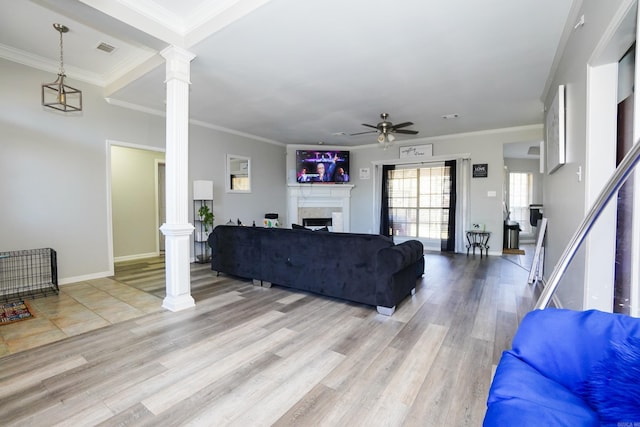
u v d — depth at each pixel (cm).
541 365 111
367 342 237
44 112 382
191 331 255
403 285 322
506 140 623
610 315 112
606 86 205
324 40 286
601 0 187
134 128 472
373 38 283
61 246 399
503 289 379
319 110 507
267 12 243
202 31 281
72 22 293
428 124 594
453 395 173
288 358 213
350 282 315
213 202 604
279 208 766
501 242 633
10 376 190
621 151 212
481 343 235
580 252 224
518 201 863
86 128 420
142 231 614
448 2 232
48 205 388
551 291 132
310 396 172
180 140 302
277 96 439
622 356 100
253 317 287
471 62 332
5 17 284
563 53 296
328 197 797
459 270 486
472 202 658
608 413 94
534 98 444
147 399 169
